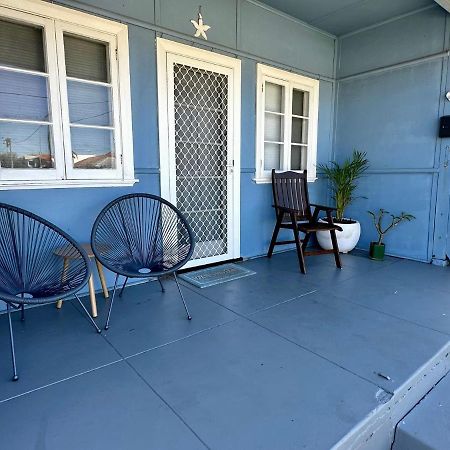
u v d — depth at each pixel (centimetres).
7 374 161
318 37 392
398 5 333
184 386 153
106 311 233
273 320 220
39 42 227
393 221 382
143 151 277
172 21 278
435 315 228
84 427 129
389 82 373
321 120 413
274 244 366
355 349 185
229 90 324
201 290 273
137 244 256
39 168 234
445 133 331
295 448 120
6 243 189
